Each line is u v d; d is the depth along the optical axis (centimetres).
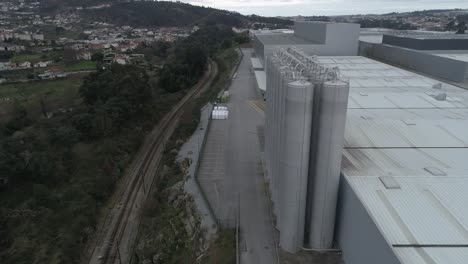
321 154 2700
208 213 3672
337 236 2919
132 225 3862
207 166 4769
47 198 4034
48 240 3525
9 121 6456
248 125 6347
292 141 2689
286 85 2642
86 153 5247
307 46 8500
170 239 3497
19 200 4291
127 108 6306
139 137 5928
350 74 6272
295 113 2600
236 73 10831
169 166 4938
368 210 2180
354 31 8412
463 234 1986
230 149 5325
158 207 4072
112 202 4288
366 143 3219
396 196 2352
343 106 2544
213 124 6425
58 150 5172
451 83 5653
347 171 2712
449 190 2406
